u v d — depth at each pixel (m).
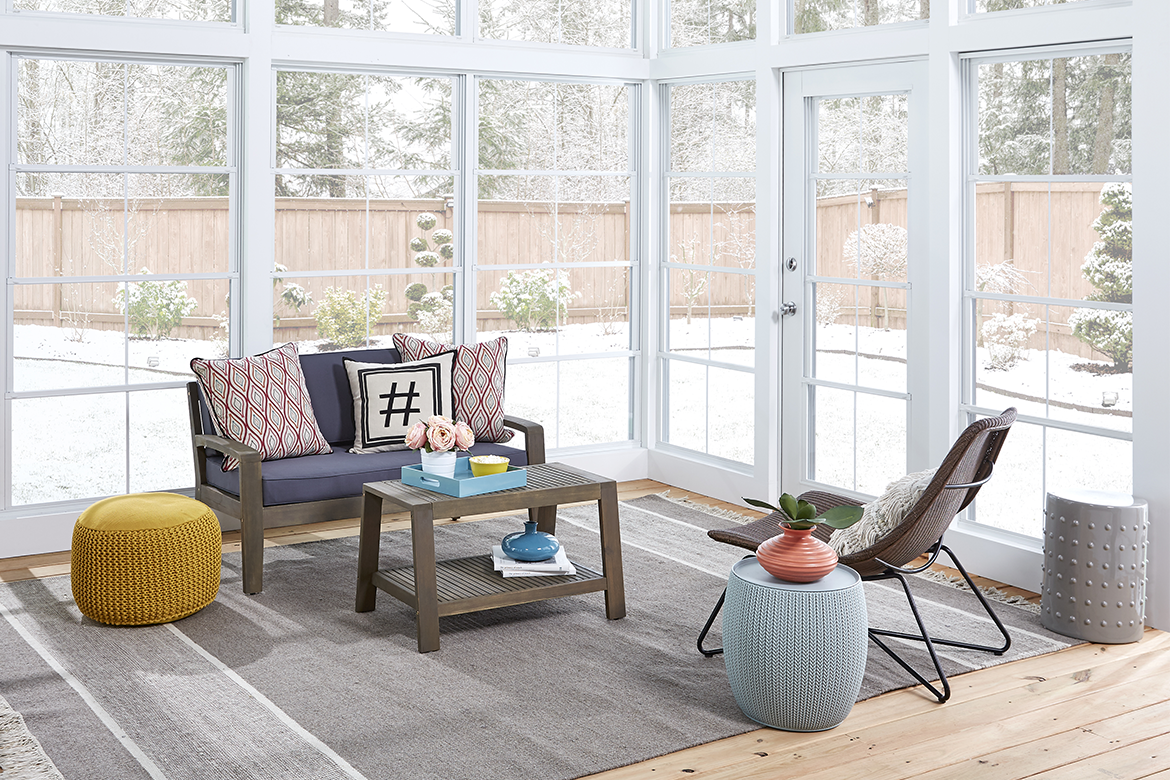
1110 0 4.01
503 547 4.14
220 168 5.16
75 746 3.03
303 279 5.38
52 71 4.80
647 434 6.34
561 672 3.55
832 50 5.05
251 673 3.53
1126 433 4.06
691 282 6.04
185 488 5.25
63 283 4.89
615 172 6.15
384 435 4.82
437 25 5.60
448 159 5.68
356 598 4.16
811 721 3.12
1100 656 3.71
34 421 4.89
